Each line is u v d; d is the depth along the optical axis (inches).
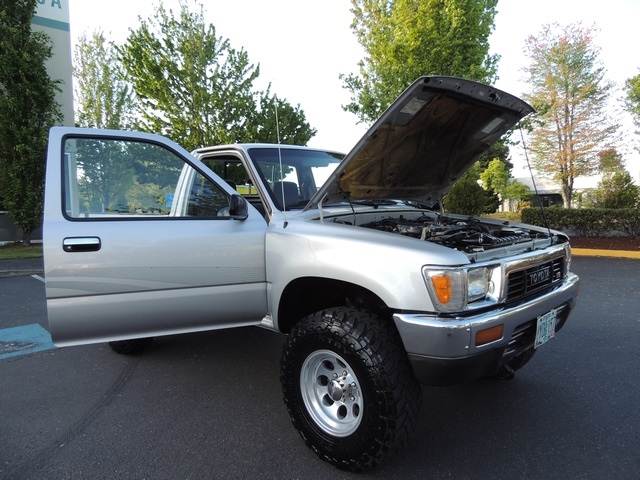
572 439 100.6
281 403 121.8
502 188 1018.7
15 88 453.4
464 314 79.1
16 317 219.5
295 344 93.7
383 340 82.6
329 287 105.6
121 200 102.6
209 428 108.6
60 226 92.7
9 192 469.4
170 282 99.1
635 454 94.0
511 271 87.6
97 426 110.1
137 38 532.4
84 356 160.7
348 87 493.0
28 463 94.2
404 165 122.7
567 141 756.0
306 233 98.4
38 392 130.9
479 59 420.2
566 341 166.6
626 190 576.7
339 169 104.0
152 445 101.0
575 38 709.3
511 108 117.8
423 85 92.7
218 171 156.9
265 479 87.8
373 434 81.7
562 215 471.2
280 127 575.2
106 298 94.8
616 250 385.4
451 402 119.9
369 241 87.4
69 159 98.4
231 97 549.0
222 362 152.2
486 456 94.3
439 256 78.9
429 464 91.7
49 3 529.3
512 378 127.6
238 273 105.0
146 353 161.6
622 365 142.9
